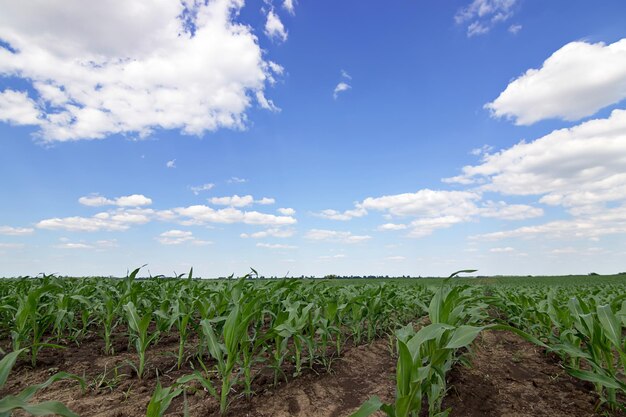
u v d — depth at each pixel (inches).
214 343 150.8
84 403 155.2
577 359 203.2
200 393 164.9
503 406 166.4
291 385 179.0
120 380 181.3
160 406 106.0
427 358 138.6
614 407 160.2
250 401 159.3
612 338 129.1
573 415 159.9
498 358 233.1
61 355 217.5
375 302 251.3
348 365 212.2
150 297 264.2
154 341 251.1
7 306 194.2
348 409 161.0
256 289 202.7
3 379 88.2
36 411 73.5
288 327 159.5
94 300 263.6
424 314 370.9
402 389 103.0
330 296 275.4
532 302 266.2
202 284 312.5
